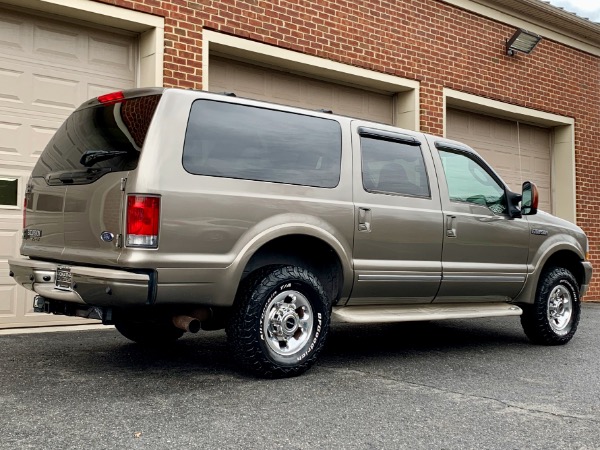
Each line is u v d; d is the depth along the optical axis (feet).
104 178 12.69
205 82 23.31
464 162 18.63
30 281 13.96
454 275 17.34
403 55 29.73
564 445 10.27
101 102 14.12
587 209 38.75
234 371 14.73
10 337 18.81
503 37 34.32
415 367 16.06
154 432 10.30
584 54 39.01
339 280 15.20
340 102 29.07
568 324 20.45
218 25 23.68
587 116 39.06
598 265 38.93
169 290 12.37
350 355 17.52
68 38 21.57
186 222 12.56
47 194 14.20
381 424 11.08
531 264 19.51
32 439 9.87
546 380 14.98
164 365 15.28
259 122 14.26
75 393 12.58
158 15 22.25
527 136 37.55
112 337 19.16
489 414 11.91
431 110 30.81
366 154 16.15
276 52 25.30
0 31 20.27
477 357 17.70
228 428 10.59
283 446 9.82
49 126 21.16
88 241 12.89
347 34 27.63
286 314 13.98
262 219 13.67
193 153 12.99
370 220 15.58
